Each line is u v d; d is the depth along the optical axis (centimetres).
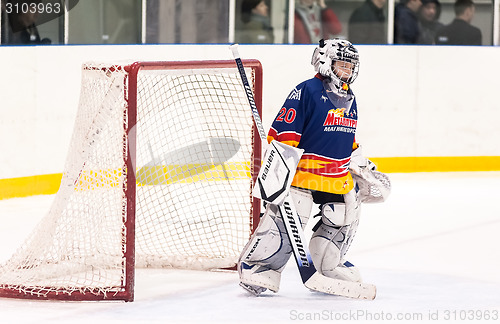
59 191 1157
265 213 1116
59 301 1092
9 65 1955
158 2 2442
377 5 2597
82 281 1148
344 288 1108
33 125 2012
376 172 1192
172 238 1354
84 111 1138
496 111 2545
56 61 2050
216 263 1288
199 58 2289
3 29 2156
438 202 2012
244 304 1087
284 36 2556
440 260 1398
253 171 1309
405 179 2373
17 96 1975
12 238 1551
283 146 1067
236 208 1755
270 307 1073
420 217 1819
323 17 2573
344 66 1092
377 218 1803
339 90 1098
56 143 2066
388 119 2472
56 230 1143
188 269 1293
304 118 1089
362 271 1307
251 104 1119
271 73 2362
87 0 2339
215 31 2508
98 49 2131
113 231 1134
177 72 1251
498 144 2555
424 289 1189
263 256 1116
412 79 2483
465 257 1427
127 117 1083
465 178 2402
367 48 2436
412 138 2497
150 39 2445
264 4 2533
